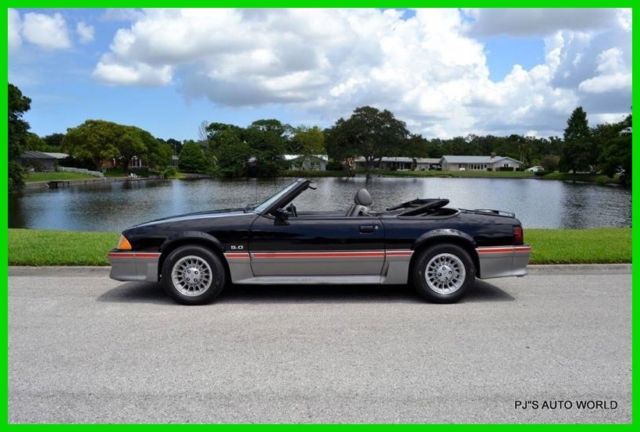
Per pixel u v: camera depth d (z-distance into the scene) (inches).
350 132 4384.8
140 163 4584.2
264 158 4092.0
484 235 237.5
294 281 235.8
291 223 235.8
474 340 181.5
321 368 155.2
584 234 427.2
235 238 233.6
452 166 5526.6
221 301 239.8
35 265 311.1
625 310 222.7
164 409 129.4
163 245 233.3
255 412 127.4
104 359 163.6
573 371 153.2
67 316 214.1
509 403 132.4
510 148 6200.8
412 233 235.0
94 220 1093.8
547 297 246.7
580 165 3843.5
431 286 235.5
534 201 1565.0
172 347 174.7
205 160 4537.4
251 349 172.2
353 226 235.0
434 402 132.7
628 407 130.7
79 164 4040.4
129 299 243.8
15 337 186.2
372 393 137.9
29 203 1550.2
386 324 201.2
